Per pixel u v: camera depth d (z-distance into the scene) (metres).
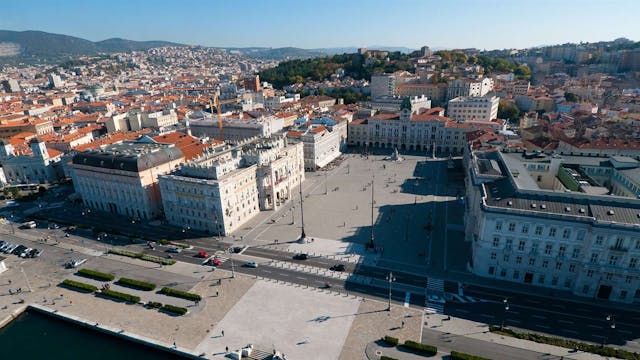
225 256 133.62
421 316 100.25
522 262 110.50
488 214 109.06
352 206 175.00
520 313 100.25
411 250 133.25
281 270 123.44
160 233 153.62
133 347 96.69
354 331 95.62
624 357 84.94
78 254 140.12
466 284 112.88
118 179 167.38
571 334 92.56
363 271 121.31
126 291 115.50
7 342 100.69
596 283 103.19
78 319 104.06
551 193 108.38
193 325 99.75
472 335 93.06
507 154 153.00
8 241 151.75
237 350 90.44
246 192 161.00
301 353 89.19
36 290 118.75
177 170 162.75
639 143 187.75
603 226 97.00
